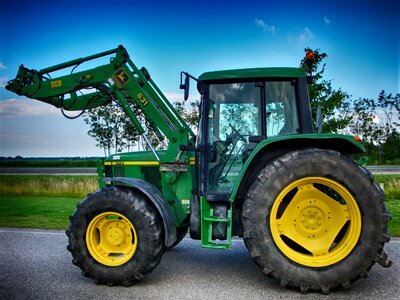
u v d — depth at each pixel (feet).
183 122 17.53
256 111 14.75
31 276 15.21
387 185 44.06
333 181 12.98
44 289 13.67
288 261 12.89
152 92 17.34
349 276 12.60
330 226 13.42
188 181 16.01
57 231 24.97
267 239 13.01
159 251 14.01
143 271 13.79
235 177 14.70
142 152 17.72
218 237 14.25
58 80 18.43
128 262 13.89
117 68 17.30
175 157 16.14
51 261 17.39
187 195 15.97
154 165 17.11
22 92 18.90
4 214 32.27
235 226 14.40
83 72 17.90
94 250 14.39
